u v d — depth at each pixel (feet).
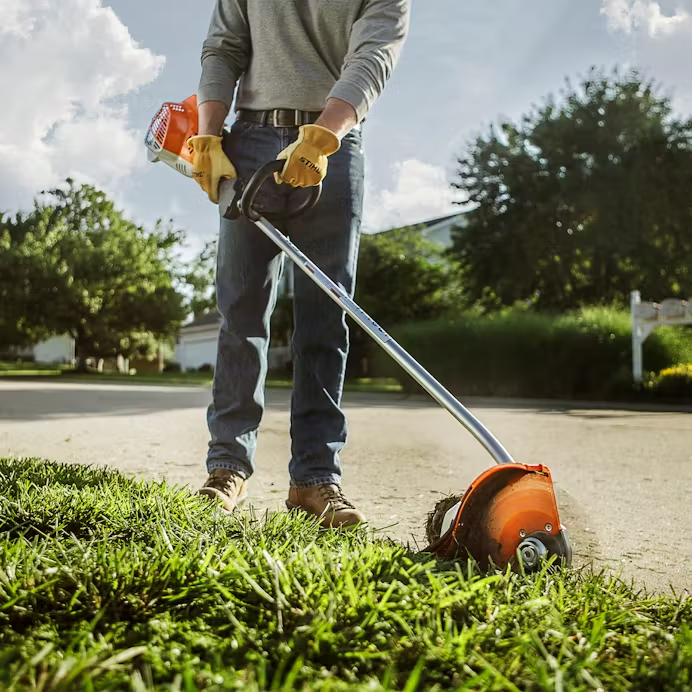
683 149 60.03
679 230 59.93
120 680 2.78
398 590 3.74
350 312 5.92
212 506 5.92
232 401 7.38
